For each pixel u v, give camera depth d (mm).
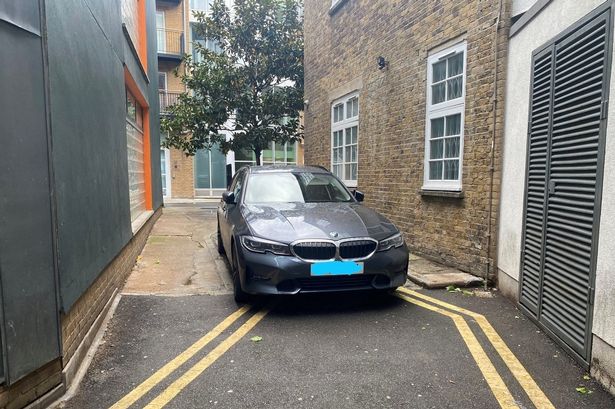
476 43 5668
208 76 16453
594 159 3215
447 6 6258
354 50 9266
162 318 4500
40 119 2730
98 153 4184
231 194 6172
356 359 3551
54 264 2838
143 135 10484
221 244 7703
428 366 3416
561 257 3703
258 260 4484
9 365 2484
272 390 3057
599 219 3115
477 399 2930
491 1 5375
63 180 3061
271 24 17031
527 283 4441
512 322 4332
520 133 4750
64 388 2951
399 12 7496
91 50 4078
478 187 5672
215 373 3312
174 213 15625
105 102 4625
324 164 11203
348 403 2887
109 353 3658
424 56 6836
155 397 2961
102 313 4273
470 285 5527
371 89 8555
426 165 6871
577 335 3416
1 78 2438
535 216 4262
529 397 2945
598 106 3174
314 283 4496
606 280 3010
